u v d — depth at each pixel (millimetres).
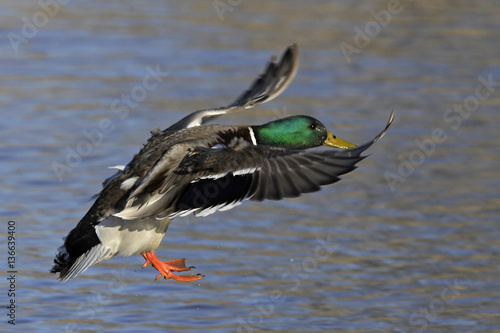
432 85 20906
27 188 14227
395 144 17062
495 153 16734
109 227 7438
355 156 6367
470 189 14930
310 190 6316
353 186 15211
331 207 14242
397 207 14195
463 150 16859
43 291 11055
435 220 13625
